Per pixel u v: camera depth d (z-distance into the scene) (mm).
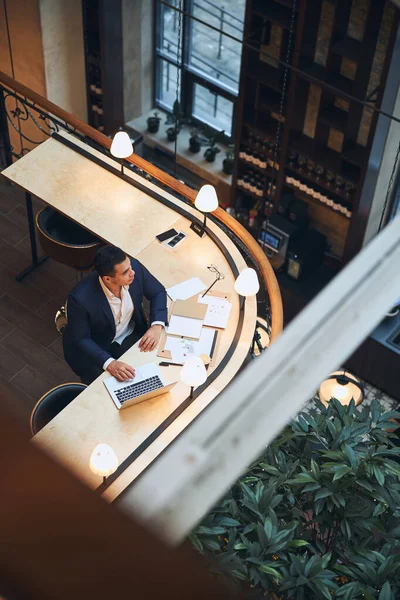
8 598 343
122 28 10320
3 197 7680
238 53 10664
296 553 3637
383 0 7957
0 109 6777
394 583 3287
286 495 3771
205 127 11461
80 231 6234
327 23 8766
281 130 9844
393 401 10047
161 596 332
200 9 10578
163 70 11375
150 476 364
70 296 4633
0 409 329
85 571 331
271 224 9984
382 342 9594
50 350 6430
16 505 328
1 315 6625
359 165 9031
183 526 344
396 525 3629
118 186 5895
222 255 5426
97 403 4375
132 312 4863
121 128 10484
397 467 3658
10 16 9445
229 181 11102
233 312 5000
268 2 8984
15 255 7133
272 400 397
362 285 469
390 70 7973
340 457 3689
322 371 419
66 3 9359
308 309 454
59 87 10125
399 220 506
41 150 6145
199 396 4473
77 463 4117
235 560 3236
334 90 8109
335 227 10320
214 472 364
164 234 5520
